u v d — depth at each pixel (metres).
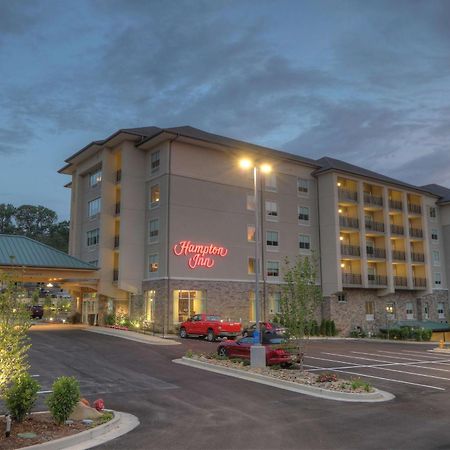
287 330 18.94
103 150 41.47
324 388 14.70
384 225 49.50
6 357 9.82
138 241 39.00
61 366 19.39
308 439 9.59
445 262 57.94
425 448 8.98
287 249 43.38
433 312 54.94
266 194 42.91
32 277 36.69
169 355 23.12
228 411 12.19
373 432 10.16
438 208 58.88
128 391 14.81
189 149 38.81
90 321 42.34
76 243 44.50
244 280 40.12
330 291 44.31
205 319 32.09
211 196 39.38
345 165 50.59
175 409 12.43
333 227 44.78
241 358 20.81
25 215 120.44
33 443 8.78
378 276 48.34
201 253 38.00
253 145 44.62
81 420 10.66
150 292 37.66
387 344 36.72
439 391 15.46
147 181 39.88
